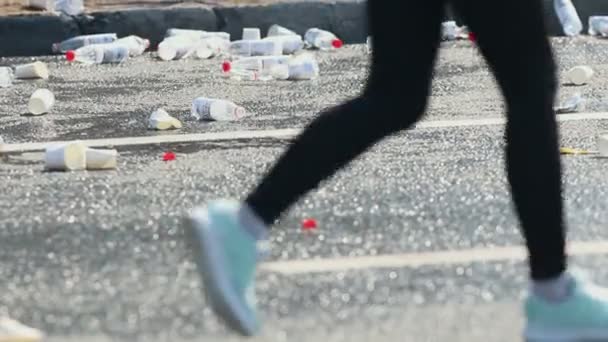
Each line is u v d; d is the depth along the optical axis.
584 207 13.71
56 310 10.29
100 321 9.95
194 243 8.70
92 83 26.72
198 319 9.94
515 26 9.10
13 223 13.59
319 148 9.30
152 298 10.55
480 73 26.59
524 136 9.20
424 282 10.85
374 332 9.55
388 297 10.43
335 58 30.77
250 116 21.44
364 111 9.40
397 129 9.52
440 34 9.58
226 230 8.67
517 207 9.37
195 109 21.19
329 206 13.89
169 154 17.66
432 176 15.54
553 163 9.23
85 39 32.25
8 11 33.53
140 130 20.17
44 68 27.66
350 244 12.22
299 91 24.69
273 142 18.70
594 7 36.12
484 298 10.37
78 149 16.81
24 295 10.76
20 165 17.30
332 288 10.72
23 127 20.77
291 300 10.39
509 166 9.33
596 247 12.00
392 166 16.20
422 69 9.49
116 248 12.34
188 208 14.19
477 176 15.48
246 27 34.19
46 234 13.04
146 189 15.34
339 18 34.75
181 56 31.47
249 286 8.84
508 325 9.69
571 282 9.30
